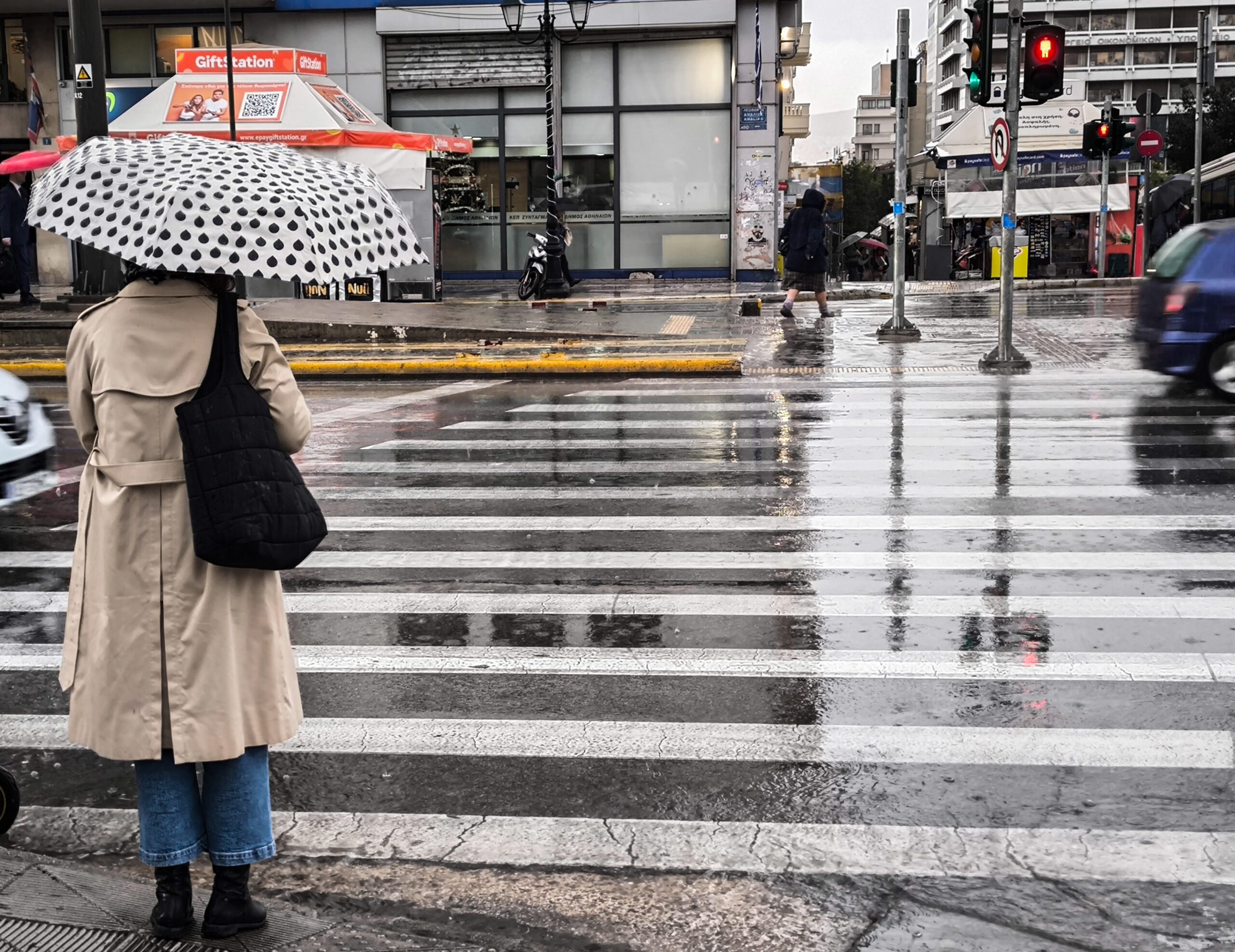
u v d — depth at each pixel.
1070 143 32.69
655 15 27.50
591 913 3.41
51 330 17.59
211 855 3.12
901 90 16.95
